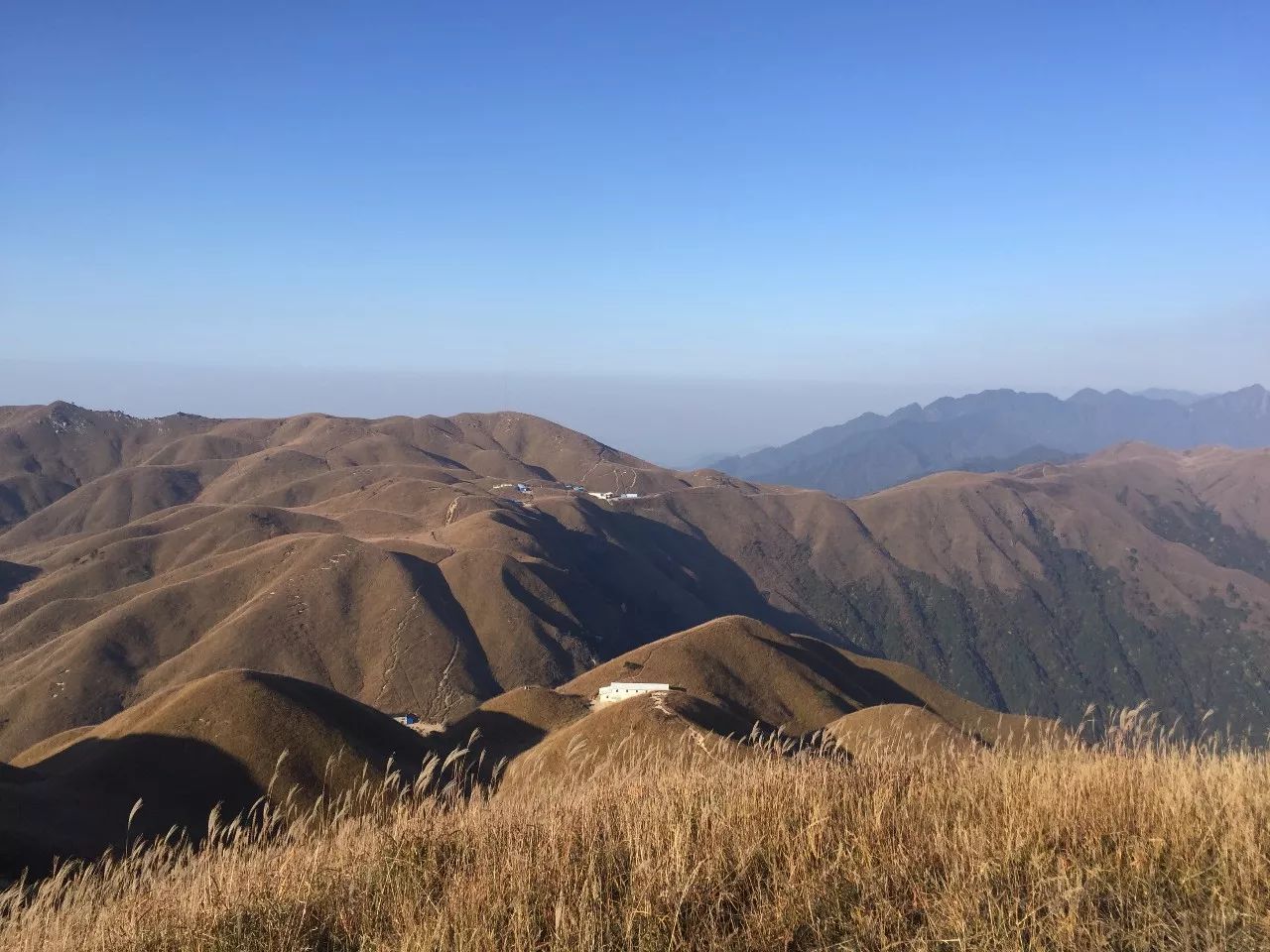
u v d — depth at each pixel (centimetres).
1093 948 468
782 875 565
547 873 579
